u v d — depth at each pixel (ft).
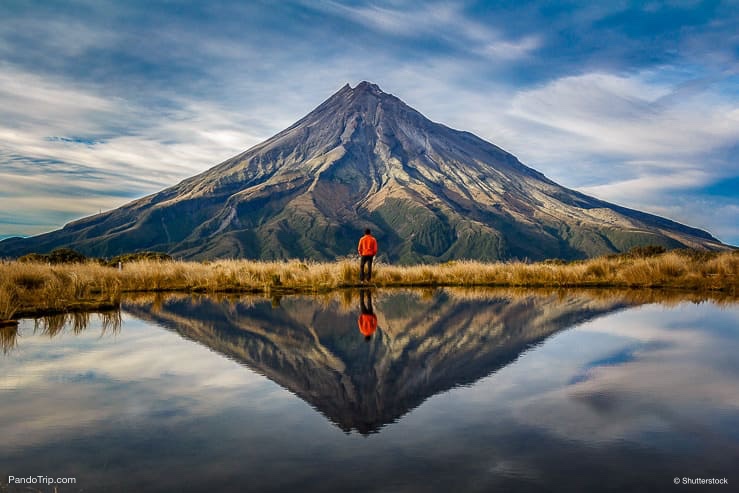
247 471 9.95
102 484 9.48
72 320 32.76
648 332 27.25
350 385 16.47
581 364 19.34
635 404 14.15
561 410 13.64
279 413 13.58
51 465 10.34
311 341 24.89
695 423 12.64
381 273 72.13
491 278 70.59
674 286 60.70
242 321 32.32
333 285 63.93
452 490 9.14
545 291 57.93
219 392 15.69
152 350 22.65
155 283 61.00
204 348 23.09
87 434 12.07
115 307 40.04
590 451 10.89
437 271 74.43
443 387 16.10
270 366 19.34
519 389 15.80
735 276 63.46
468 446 11.15
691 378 17.11
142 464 10.35
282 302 45.60
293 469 10.04
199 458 10.59
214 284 59.82
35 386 16.49
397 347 23.20
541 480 9.53
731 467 10.13
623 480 9.56
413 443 11.33
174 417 13.28
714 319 32.27
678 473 9.86
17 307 35.70
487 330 28.22
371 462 10.30
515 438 11.60
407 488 9.22
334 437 11.71
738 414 13.30
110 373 18.31
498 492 9.07
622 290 58.13
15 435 12.02
